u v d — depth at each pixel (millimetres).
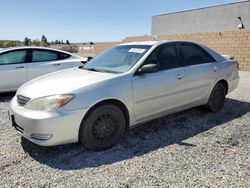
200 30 27422
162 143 3701
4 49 6664
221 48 13930
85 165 3078
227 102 6027
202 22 27125
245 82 9102
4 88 6555
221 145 3637
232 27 24422
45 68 6949
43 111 3102
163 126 4387
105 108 3402
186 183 2693
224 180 2752
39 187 2631
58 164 3109
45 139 3092
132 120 3742
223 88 5195
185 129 4254
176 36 17000
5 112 5281
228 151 3449
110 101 3514
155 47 4121
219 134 4043
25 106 3275
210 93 4883
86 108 3223
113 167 3027
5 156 3303
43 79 3855
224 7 24922
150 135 3998
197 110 5273
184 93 4324
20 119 3229
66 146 3596
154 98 3891
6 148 3531
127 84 3576
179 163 3115
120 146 3598
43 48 7098
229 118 4832
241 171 2936
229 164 3098
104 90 3371
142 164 3094
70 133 3178
